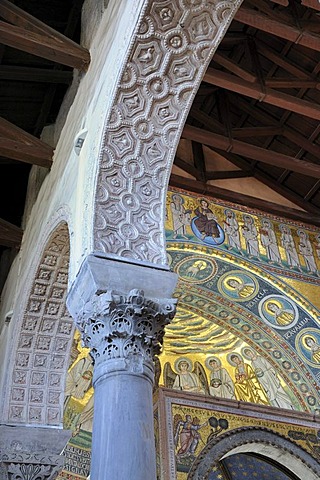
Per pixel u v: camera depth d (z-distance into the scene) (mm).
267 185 12852
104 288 5793
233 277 11961
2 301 10891
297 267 12234
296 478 12547
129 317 5590
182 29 6609
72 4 9562
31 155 9188
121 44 6750
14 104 10367
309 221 12797
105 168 6527
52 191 8812
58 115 10359
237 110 12438
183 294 12094
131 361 5383
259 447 12188
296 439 12289
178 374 12516
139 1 6445
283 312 12391
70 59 8367
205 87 12070
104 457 4844
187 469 11234
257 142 12727
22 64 9914
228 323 12594
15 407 8266
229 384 12766
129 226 6379
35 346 8602
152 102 6762
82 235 6371
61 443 8180
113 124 6645
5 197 11703
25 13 8203
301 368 12609
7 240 10359
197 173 12188
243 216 12281
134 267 6047
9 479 7773
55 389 8508
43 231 8586
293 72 11234
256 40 11359
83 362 11578
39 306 8672
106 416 5070
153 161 6750
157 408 11719
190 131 11094
